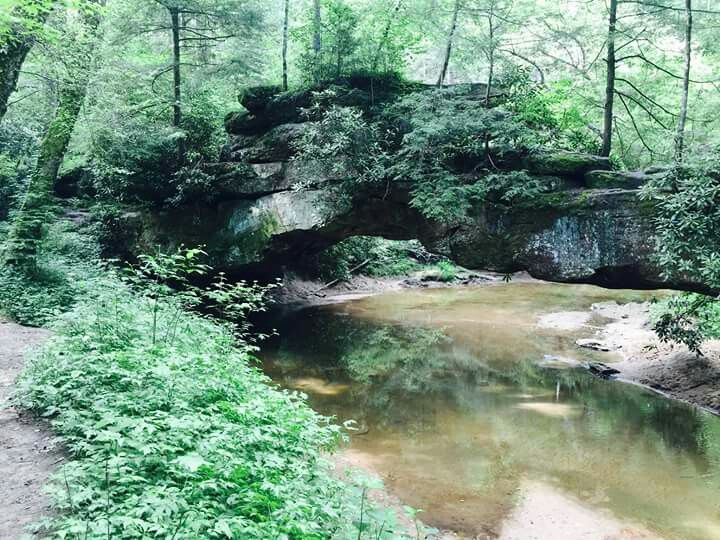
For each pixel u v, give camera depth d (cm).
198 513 329
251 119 1495
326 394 1091
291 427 505
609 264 997
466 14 1199
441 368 1293
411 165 1155
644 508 664
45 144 1484
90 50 1468
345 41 1358
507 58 1127
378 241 2770
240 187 1500
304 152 1290
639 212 965
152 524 312
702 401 1028
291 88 1471
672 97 1472
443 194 1070
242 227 1527
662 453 819
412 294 2478
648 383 1151
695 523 632
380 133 1269
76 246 1572
